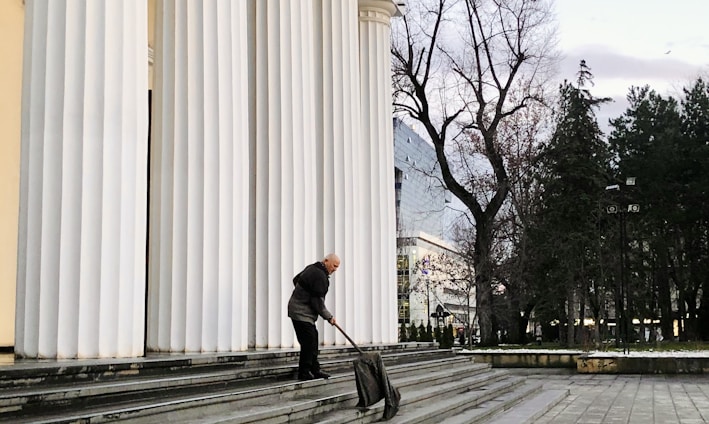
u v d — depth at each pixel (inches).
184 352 388.5
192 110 402.3
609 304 1879.9
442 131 1493.6
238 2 429.7
